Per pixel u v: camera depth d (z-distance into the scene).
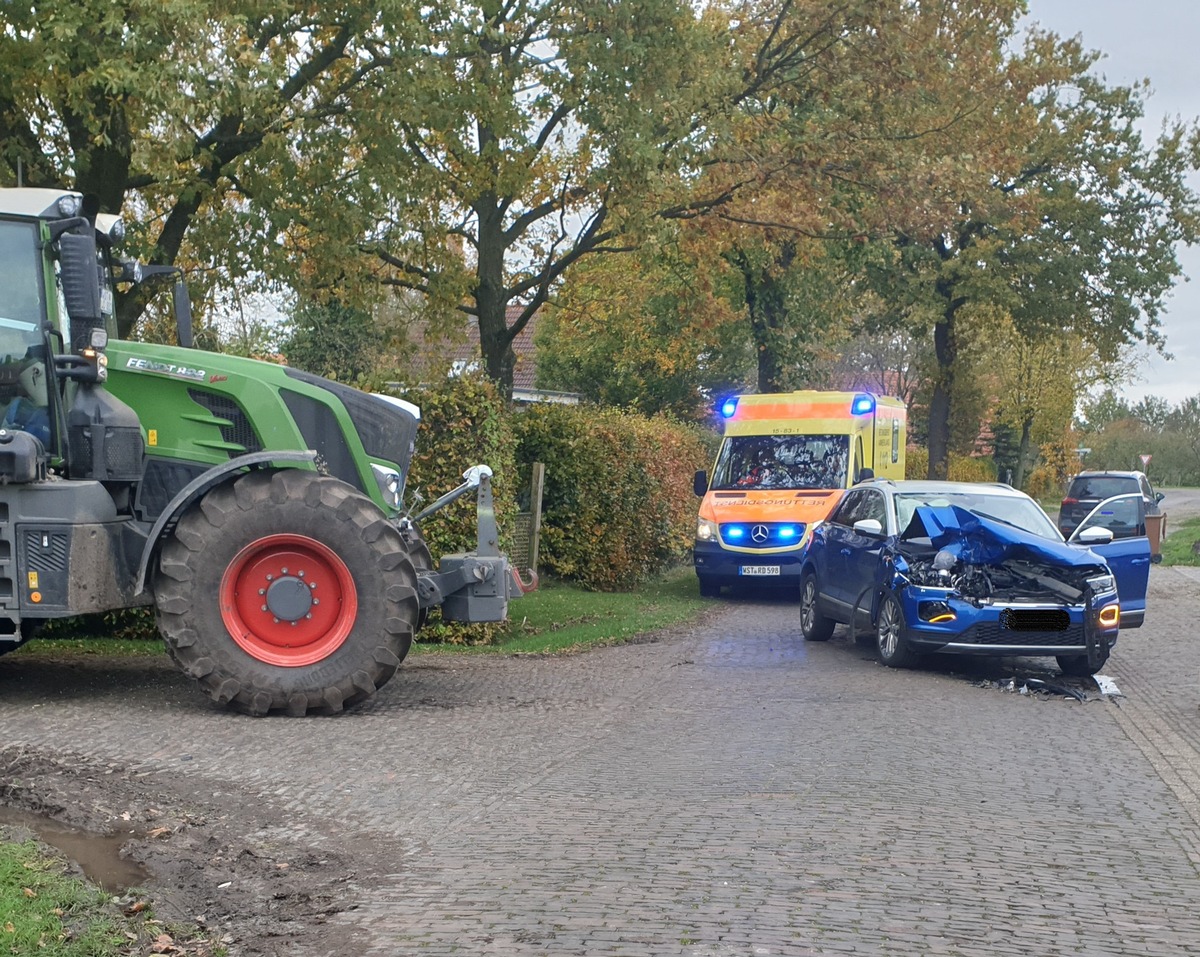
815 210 24.34
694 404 46.53
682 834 6.28
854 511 14.45
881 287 41.28
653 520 23.67
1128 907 5.33
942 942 4.85
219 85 13.45
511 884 5.47
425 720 9.21
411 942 4.78
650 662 13.03
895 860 5.89
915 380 69.25
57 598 8.86
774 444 21.44
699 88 20.25
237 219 16.81
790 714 9.79
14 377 9.20
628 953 4.68
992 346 54.44
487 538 10.41
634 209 20.19
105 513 9.19
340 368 36.62
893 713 9.90
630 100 19.39
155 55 12.83
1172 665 13.38
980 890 5.50
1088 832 6.50
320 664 9.17
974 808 6.91
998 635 11.80
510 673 12.02
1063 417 64.44
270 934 4.87
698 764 7.92
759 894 5.36
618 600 19.47
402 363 25.03
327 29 17.11
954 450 65.31
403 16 16.05
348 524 9.20
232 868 5.63
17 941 4.47
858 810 6.79
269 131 16.33
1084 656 12.14
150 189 17.14
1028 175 42.12
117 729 8.29
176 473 9.88
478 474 10.48
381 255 21.89
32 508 8.88
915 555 12.52
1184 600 20.81
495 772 7.60
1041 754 8.49
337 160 17.19
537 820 6.54
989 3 25.97
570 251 23.91
